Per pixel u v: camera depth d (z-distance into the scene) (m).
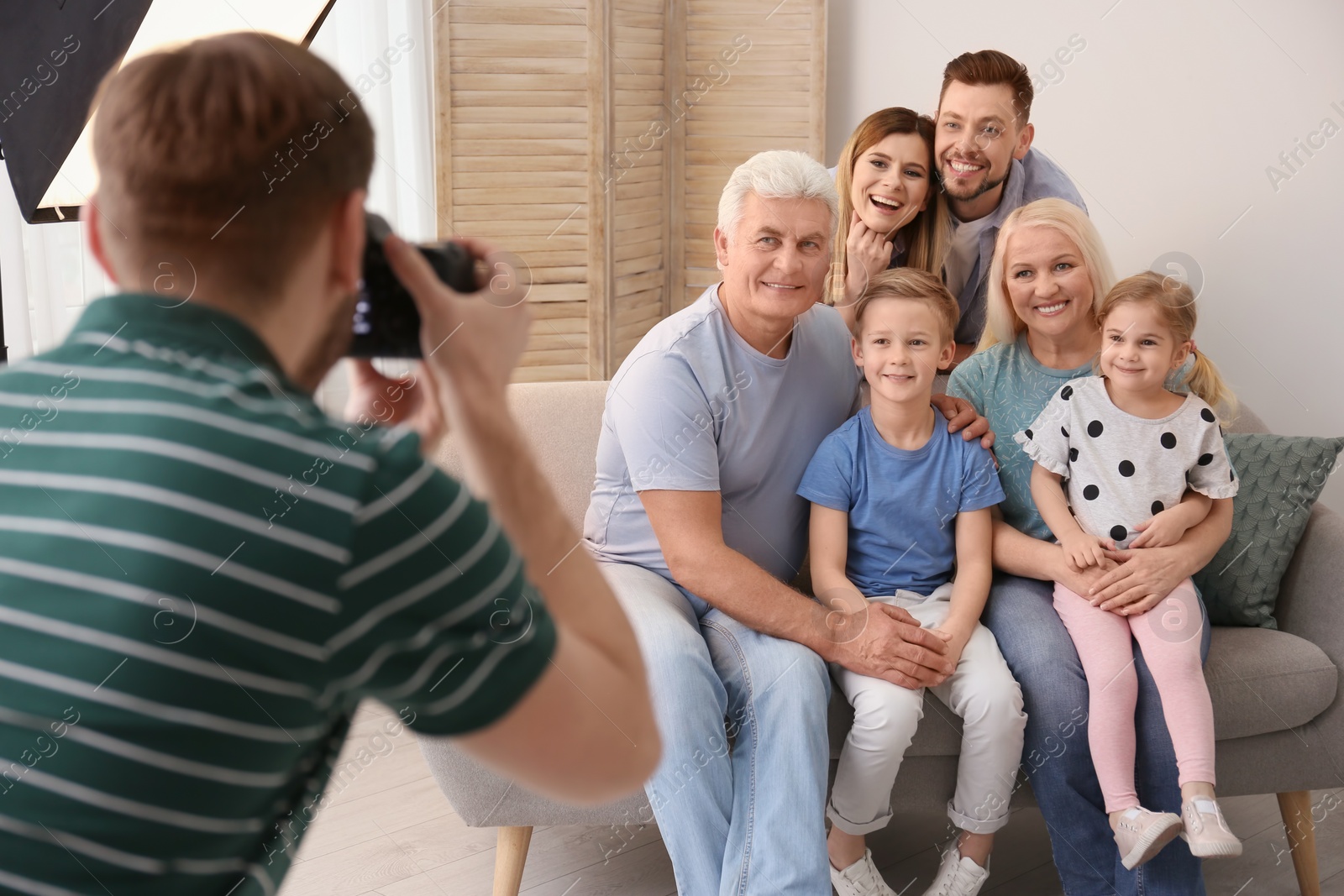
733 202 1.44
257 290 0.47
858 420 1.54
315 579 0.43
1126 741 1.37
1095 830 1.40
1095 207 2.23
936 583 1.54
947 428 1.54
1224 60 2.10
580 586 0.52
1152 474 1.50
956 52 2.33
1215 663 1.46
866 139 1.79
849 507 1.53
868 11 2.39
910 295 1.47
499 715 0.46
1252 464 1.63
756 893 1.25
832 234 1.45
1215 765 1.40
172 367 0.45
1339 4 2.03
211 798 0.44
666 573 1.53
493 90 2.35
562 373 2.48
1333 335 2.14
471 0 2.32
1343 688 1.47
